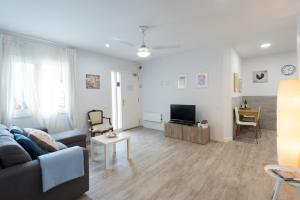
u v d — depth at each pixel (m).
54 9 2.34
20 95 3.31
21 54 3.30
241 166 2.81
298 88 1.87
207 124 4.15
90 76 4.55
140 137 4.68
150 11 2.42
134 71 5.87
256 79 5.55
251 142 4.09
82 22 2.78
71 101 4.04
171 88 5.14
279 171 1.48
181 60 4.84
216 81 4.18
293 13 2.51
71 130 3.69
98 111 4.55
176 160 3.10
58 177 1.73
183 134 4.34
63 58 3.93
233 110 4.41
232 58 4.32
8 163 1.53
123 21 2.75
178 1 2.15
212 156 3.26
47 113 3.65
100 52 4.68
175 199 1.98
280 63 5.12
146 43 3.90
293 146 1.87
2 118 3.08
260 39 3.72
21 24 2.83
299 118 1.86
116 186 2.26
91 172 2.66
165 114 5.36
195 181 2.36
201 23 2.85
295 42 3.97
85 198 2.01
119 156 3.32
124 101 5.54
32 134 2.14
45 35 3.34
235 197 2.00
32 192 1.59
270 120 5.38
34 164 1.62
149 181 2.38
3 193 1.42
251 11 2.43
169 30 3.15
